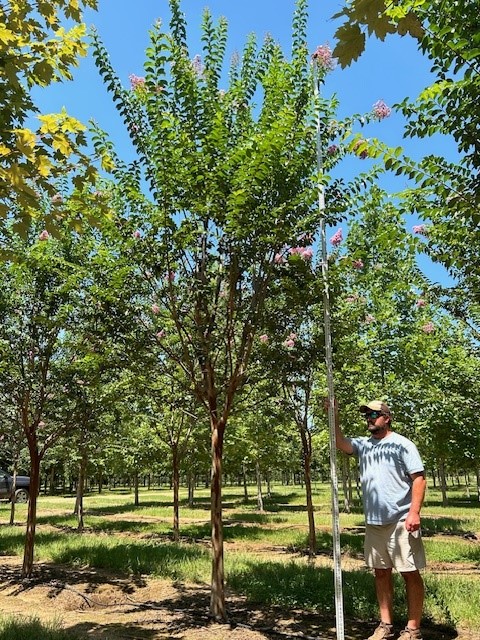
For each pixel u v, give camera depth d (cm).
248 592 635
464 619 495
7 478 2884
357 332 947
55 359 827
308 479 1006
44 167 270
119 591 683
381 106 502
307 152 509
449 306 588
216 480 564
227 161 482
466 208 324
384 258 693
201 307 564
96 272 612
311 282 541
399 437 438
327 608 558
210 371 586
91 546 987
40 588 706
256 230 510
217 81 560
